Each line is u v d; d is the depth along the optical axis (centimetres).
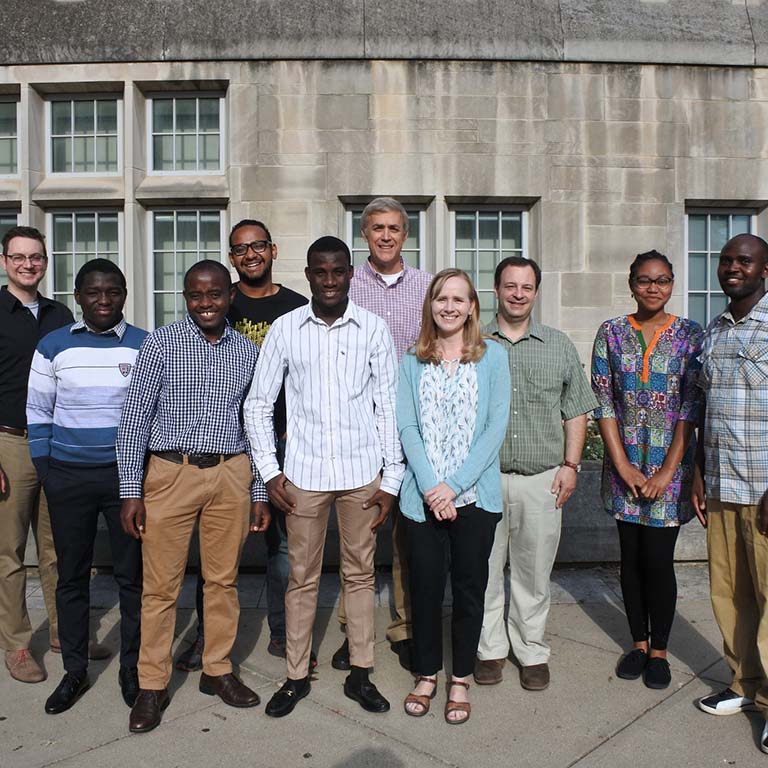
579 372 315
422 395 295
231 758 265
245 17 648
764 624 274
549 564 316
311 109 648
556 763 262
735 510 286
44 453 305
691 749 270
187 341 291
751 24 681
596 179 664
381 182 650
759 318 273
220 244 688
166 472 288
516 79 654
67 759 264
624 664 330
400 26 646
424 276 355
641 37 661
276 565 345
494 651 321
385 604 421
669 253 673
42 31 653
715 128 672
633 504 321
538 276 314
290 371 295
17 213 694
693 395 308
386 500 294
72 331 306
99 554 470
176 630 387
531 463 310
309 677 323
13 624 327
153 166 688
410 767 259
